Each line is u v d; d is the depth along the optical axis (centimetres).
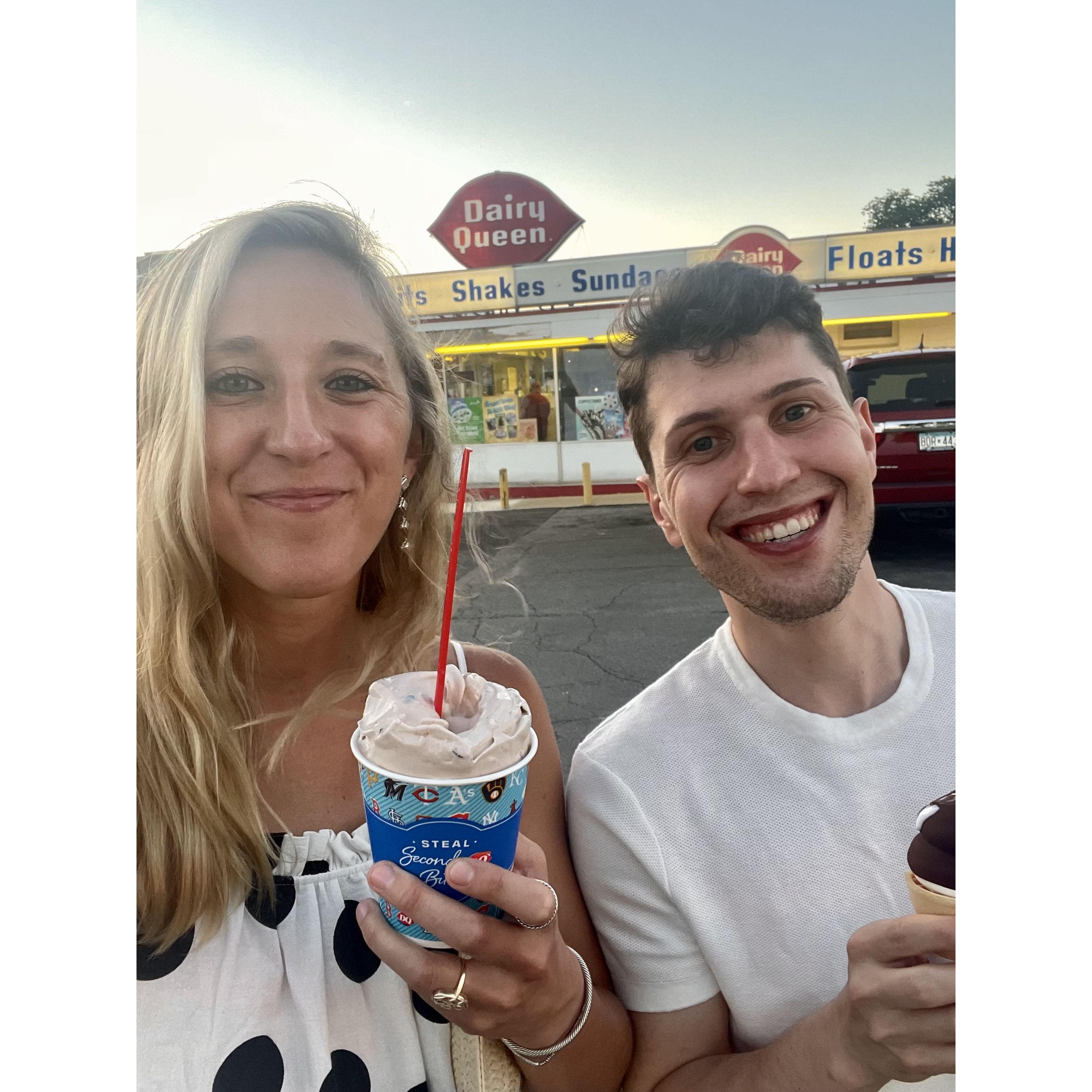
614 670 421
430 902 94
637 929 135
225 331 111
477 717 102
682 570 615
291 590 116
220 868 111
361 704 130
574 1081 120
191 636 116
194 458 111
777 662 138
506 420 957
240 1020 109
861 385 558
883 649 138
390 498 123
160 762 114
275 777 124
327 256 117
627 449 952
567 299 802
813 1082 120
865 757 133
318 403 114
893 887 131
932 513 552
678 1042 134
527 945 97
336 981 113
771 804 134
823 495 132
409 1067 114
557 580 603
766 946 132
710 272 133
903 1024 116
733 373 130
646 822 134
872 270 790
